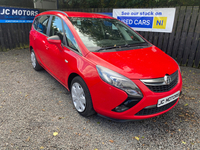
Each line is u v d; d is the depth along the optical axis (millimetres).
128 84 2148
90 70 2408
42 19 4273
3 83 4059
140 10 6047
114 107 2244
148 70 2316
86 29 3127
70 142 2275
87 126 2611
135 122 2760
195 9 5129
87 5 8656
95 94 2369
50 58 3611
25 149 2131
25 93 3604
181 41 5582
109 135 2439
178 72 2766
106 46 2922
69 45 2977
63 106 3150
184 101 3443
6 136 2340
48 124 2621
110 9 6801
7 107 3055
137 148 2215
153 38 6117
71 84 2916
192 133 2523
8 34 7031
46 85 4023
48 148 2160
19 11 7109
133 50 2961
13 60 5949
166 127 2654
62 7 9586
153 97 2209
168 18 5582
